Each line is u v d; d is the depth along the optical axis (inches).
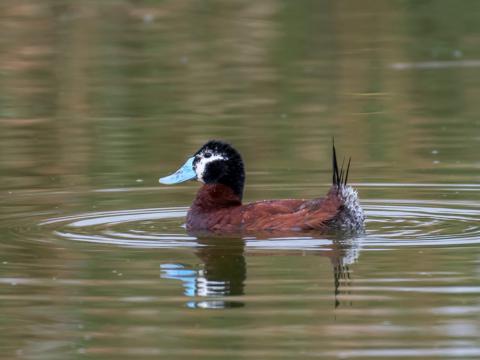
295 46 1068.5
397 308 403.9
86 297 423.8
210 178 544.1
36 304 416.5
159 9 1203.9
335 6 1198.9
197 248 495.2
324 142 738.2
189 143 740.7
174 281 443.2
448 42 1072.2
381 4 1202.6
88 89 927.0
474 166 658.8
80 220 550.9
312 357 355.6
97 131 786.2
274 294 423.5
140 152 720.3
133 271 458.0
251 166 674.8
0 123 816.9
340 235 506.0
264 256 477.7
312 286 431.8
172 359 357.1
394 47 1056.2
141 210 574.9
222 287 433.7
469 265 456.1
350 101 871.1
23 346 374.3
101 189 621.9
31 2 1206.3
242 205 532.1
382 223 534.6
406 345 365.7
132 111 852.0
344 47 1063.0
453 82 925.2
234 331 382.6
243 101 876.6
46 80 960.9
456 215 549.3
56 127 802.2
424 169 655.8
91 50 1059.3
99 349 368.5
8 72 987.3
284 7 1206.9
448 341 369.1
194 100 882.8
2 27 1128.8
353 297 417.4
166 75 975.0
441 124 789.2
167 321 395.2
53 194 609.9
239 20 1158.3
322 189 617.6
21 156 709.9
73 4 1210.0
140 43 1082.7
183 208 580.7
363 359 354.9
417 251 480.7
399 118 810.2
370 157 693.3
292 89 914.7
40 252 488.7
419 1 1206.9
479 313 396.8
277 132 767.7
